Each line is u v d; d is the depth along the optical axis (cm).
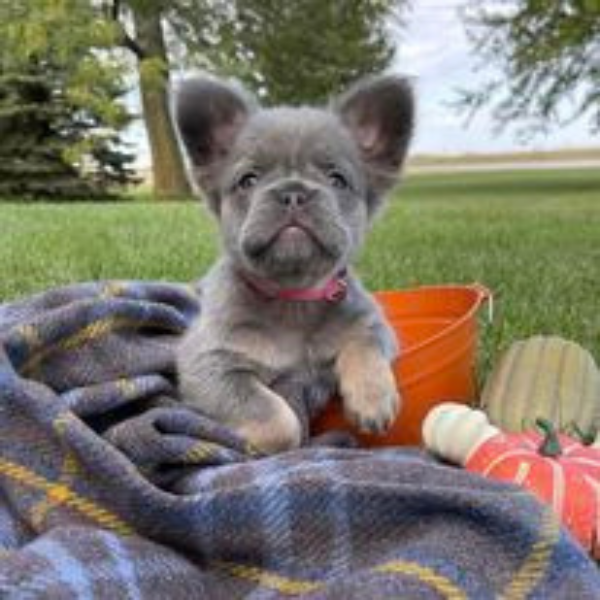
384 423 43
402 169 49
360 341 46
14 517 38
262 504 35
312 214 43
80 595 31
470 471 38
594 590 31
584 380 50
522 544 32
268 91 366
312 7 370
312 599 31
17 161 332
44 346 45
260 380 45
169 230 148
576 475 39
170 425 41
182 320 52
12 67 328
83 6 320
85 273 98
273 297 45
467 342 50
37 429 39
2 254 114
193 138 48
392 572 32
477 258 120
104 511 37
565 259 120
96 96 328
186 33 348
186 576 34
